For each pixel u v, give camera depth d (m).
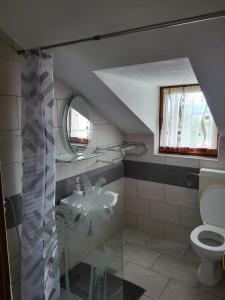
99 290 1.88
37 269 1.66
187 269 2.30
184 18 1.03
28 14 1.21
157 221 2.91
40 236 1.63
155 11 1.05
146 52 1.43
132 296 1.97
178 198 2.72
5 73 1.53
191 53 1.36
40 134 1.59
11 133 1.60
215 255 1.91
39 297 1.68
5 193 1.59
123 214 3.12
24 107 1.54
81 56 1.62
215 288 2.05
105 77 1.92
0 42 1.48
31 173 1.58
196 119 2.58
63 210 1.80
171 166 2.72
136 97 2.35
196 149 2.64
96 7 1.08
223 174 2.30
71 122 2.14
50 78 1.60
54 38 1.38
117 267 2.04
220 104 1.81
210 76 1.52
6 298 0.74
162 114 2.79
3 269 0.73
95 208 2.06
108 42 1.39
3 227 0.73
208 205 2.34
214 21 1.07
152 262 2.41
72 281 1.88
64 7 1.11
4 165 1.58
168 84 2.56
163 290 2.04
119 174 2.96
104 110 2.46
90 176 2.46
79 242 1.89
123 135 2.99
